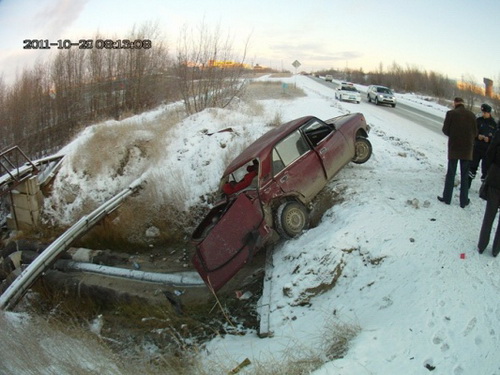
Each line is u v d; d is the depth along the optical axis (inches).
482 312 193.2
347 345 191.0
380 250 257.6
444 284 216.7
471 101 1424.7
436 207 308.2
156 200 427.2
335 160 350.3
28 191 474.9
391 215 293.1
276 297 259.3
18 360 200.5
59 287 343.6
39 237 465.1
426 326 189.3
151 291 324.8
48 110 1151.0
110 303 323.9
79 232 393.7
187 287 326.3
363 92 1935.3
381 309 215.8
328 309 234.5
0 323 238.8
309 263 263.3
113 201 437.4
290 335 224.7
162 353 251.0
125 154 532.1
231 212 291.0
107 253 387.5
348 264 259.6
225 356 220.5
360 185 356.8
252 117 608.1
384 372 166.9
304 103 896.3
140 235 416.2
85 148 541.0
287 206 310.0
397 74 2581.2
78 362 203.5
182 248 396.8
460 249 247.8
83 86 1151.0
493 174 232.4
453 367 165.9
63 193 498.0
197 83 712.4
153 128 580.7
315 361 185.2
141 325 286.0
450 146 304.7
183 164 481.4
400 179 375.6
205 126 557.9
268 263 301.4
